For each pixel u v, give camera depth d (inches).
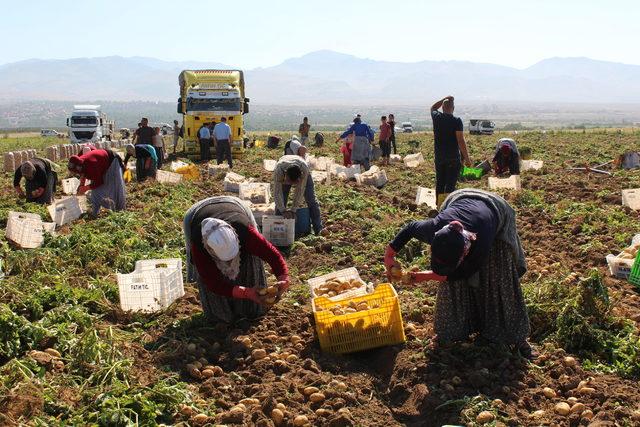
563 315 279.9
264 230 443.2
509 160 761.6
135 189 670.5
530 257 409.4
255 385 242.5
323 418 225.0
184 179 779.4
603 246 420.5
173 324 297.7
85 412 216.2
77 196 539.2
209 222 248.8
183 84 1275.8
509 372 250.2
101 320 301.6
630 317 301.4
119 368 240.2
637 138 1681.8
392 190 740.0
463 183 745.6
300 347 274.8
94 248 393.1
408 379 250.4
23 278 347.3
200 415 220.4
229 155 974.4
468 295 265.3
